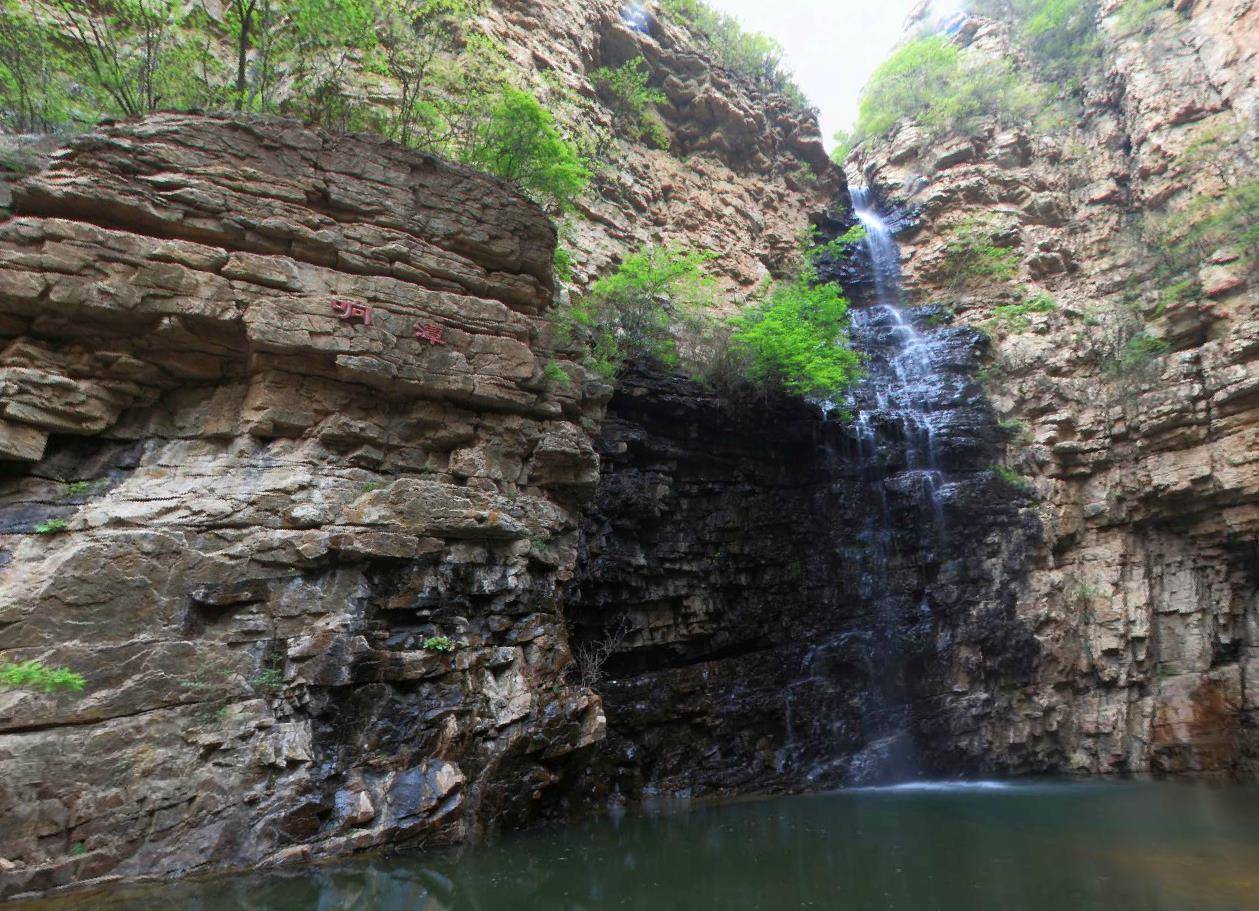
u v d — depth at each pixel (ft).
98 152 28.30
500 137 42.39
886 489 60.34
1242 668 54.49
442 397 33.40
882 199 98.73
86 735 22.53
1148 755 54.34
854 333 75.61
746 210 84.33
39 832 21.02
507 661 32.30
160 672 24.32
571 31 73.46
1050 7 98.58
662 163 79.36
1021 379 68.69
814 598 56.39
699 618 51.60
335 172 32.89
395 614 29.76
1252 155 65.82
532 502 35.47
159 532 25.90
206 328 28.78
